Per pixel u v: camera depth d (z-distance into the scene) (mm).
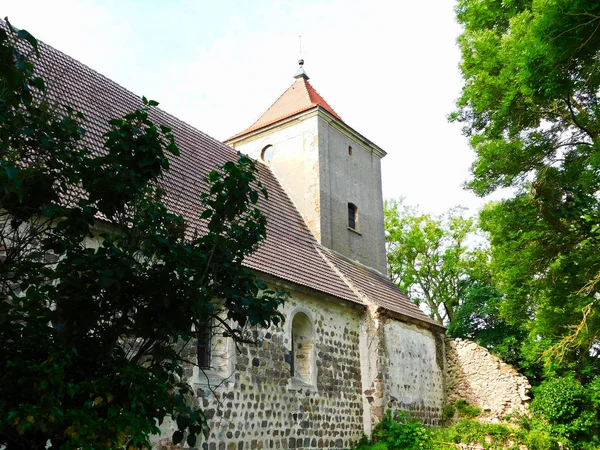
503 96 13312
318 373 14164
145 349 4984
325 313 15016
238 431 11336
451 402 19984
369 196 21797
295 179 19500
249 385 11883
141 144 4883
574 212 10008
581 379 20219
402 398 16750
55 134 4867
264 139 20953
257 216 5492
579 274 12445
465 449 14508
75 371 4465
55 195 4910
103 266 4543
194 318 4836
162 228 5164
